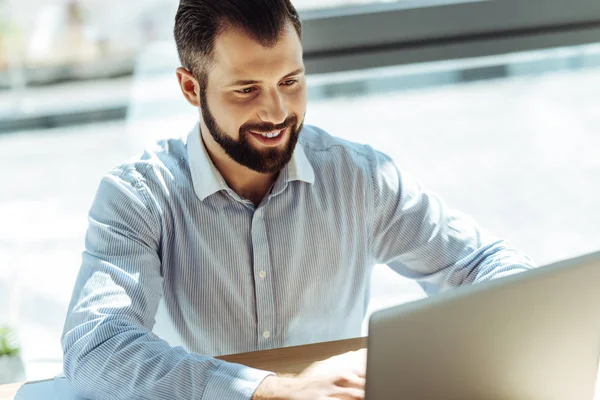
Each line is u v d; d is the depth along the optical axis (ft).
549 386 3.27
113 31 8.89
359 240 5.15
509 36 7.50
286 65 4.28
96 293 4.32
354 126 9.17
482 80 8.33
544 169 9.79
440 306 2.94
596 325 3.29
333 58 7.33
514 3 7.41
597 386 3.88
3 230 9.50
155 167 4.83
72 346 4.11
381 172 5.21
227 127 4.44
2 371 5.69
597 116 9.54
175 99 9.22
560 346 3.22
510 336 3.08
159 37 8.93
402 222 5.19
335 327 5.21
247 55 4.23
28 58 9.01
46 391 4.22
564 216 9.40
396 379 2.97
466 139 9.52
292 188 4.95
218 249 4.84
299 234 4.95
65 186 9.70
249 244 4.87
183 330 4.97
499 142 9.68
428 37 7.40
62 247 9.41
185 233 4.83
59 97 9.20
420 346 2.95
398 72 8.01
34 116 9.26
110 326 4.11
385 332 2.89
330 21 7.22
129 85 9.14
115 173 4.80
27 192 9.70
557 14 7.48
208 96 4.46
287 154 4.51
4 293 8.85
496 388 3.14
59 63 9.05
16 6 8.70
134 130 9.36
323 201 5.02
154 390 3.86
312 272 5.01
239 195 4.84
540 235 9.16
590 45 7.94
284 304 4.97
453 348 3.00
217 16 4.27
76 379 4.07
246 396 3.73
